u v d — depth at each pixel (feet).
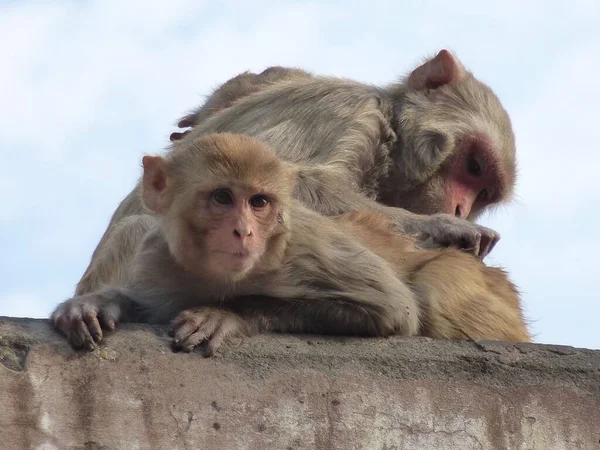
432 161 54.60
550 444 33.30
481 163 55.93
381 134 54.54
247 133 53.72
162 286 37.50
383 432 32.22
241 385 31.89
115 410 30.71
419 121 55.26
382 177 54.44
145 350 31.99
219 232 36.24
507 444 32.99
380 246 42.78
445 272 41.98
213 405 31.35
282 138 52.65
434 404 32.96
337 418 32.04
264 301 36.81
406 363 33.45
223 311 34.55
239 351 32.76
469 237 48.08
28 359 31.01
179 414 31.01
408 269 42.24
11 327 31.91
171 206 37.63
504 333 42.29
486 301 42.22
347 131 53.01
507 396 33.60
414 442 32.32
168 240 37.40
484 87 58.85
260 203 36.91
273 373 32.35
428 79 57.21
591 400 34.09
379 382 32.89
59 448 29.91
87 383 30.94
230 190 36.70
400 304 37.29
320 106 53.93
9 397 30.25
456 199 55.16
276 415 31.65
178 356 32.09
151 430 30.66
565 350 34.94
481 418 33.09
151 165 38.68
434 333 40.86
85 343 31.50
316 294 36.86
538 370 34.22
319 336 34.60
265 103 55.26
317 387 32.35
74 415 30.42
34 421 30.09
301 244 37.45
